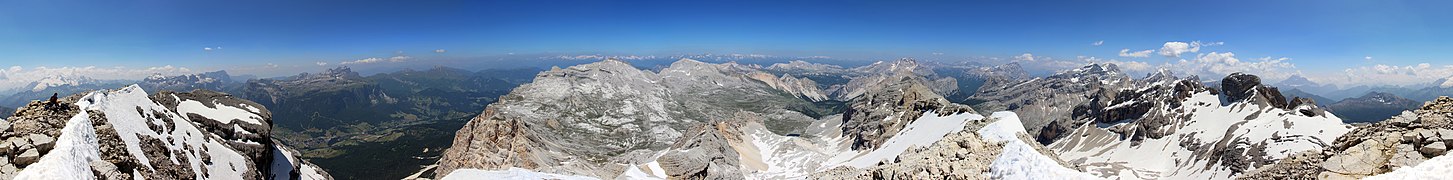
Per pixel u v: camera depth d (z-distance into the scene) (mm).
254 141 121375
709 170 189625
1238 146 185375
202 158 95688
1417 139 56125
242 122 124188
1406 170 51188
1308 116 197625
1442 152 52375
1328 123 188375
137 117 91625
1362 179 53969
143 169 74125
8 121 68875
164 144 88562
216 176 94438
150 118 95750
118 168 68812
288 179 128000
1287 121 193500
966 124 198000
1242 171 166500
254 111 132875
